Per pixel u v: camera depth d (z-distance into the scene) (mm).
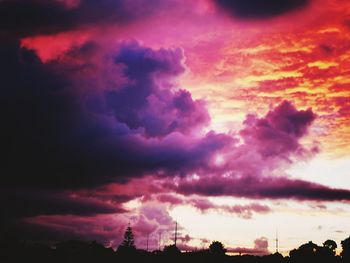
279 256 120188
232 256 117938
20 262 99375
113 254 111938
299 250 118750
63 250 109312
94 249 111562
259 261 114062
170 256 113812
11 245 107500
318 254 115875
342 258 112750
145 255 114812
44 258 103062
